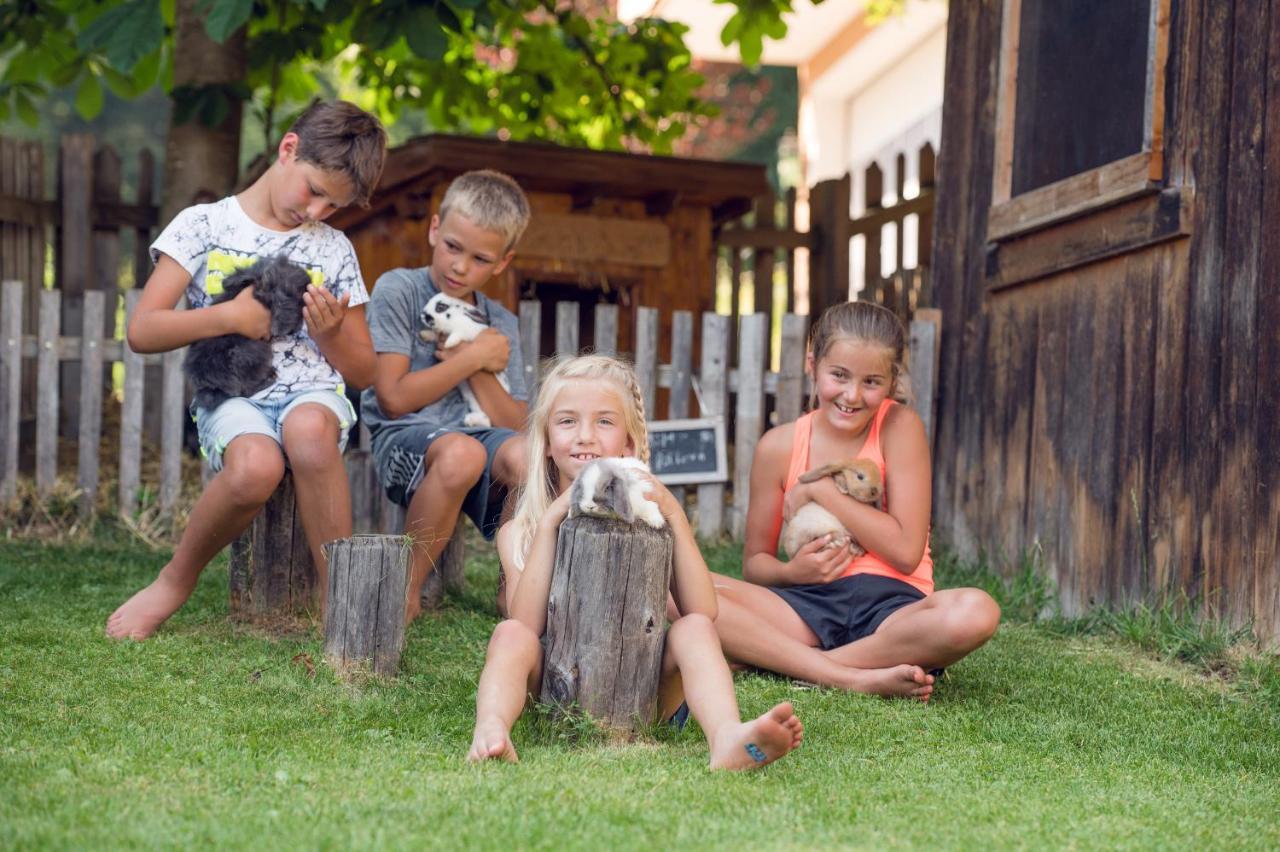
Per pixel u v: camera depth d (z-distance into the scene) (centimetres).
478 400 577
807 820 298
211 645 471
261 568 511
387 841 265
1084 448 612
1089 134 615
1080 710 448
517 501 507
